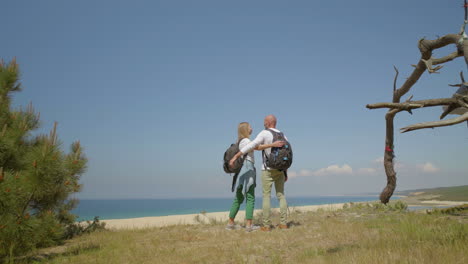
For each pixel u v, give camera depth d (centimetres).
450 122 337
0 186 397
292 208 953
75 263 424
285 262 361
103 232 809
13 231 418
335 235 493
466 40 508
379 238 418
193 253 439
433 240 384
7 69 657
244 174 583
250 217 583
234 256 400
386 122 878
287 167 561
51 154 454
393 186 873
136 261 412
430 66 521
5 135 502
